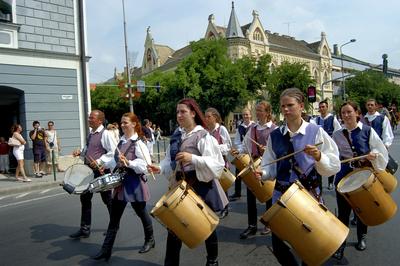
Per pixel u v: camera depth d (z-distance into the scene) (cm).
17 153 1260
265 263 458
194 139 394
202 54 3822
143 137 523
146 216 521
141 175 500
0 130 1571
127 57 2519
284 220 304
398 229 565
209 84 3834
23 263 505
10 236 637
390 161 490
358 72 6388
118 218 502
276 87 4150
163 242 556
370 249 488
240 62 4116
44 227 684
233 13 5141
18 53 1409
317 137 337
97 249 546
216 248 405
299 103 342
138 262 485
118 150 501
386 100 6175
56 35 1519
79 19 1580
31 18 1455
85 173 564
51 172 1435
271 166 358
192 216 354
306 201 307
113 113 5962
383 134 652
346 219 469
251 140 570
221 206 394
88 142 584
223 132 723
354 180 436
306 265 332
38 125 1345
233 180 614
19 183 1209
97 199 906
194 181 388
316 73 6662
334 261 452
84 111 1586
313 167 337
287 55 5972
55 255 529
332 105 6241
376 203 408
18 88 1412
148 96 4678
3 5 1393
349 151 477
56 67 1508
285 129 352
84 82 1583
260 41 5447
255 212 564
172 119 4525
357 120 486
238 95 3841
